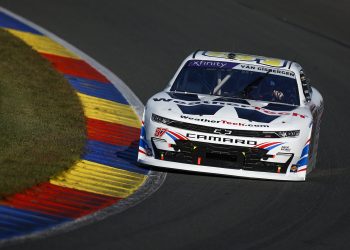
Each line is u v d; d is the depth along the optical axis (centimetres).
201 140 3388
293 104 3719
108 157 3759
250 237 2744
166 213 2966
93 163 3616
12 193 2978
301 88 3797
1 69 5119
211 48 6700
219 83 3775
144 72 5838
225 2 8381
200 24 7388
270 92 3744
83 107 4675
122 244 2569
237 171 3394
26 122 4150
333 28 7919
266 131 3388
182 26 7250
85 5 7588
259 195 3269
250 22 7700
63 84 5091
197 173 3562
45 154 3603
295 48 7031
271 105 3659
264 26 7619
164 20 7369
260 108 3584
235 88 3753
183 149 3412
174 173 3550
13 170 3256
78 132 4138
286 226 2902
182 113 3459
